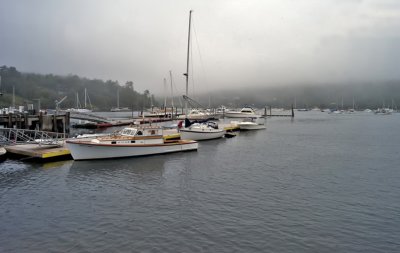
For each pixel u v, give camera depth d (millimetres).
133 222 17203
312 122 124062
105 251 14086
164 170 29391
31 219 17594
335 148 46500
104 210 18984
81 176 26719
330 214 18703
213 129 55156
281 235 15789
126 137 34562
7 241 15008
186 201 20672
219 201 20719
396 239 15578
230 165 32438
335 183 25734
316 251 14281
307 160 36062
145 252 14000
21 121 52375
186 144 39688
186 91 50438
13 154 33844
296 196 22062
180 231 16094
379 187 24672
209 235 15680
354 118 167625
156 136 36406
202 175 27812
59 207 19453
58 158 32438
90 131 68125
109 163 31781
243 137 61438
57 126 62625
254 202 20609
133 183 24859
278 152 41938
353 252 14273
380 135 67812
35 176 26609
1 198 21062
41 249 14266
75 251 14094
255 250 14266
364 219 18016
